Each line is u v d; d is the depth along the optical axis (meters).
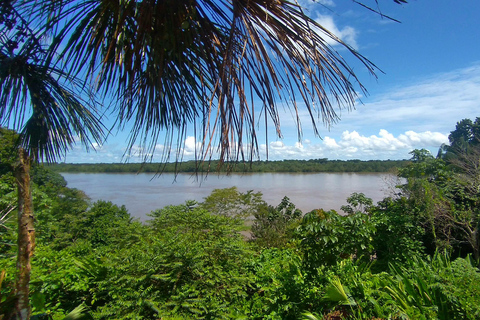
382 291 3.32
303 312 3.37
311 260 3.91
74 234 13.79
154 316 3.35
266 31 0.99
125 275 3.47
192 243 3.94
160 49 1.05
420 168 8.30
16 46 1.20
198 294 3.52
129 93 1.12
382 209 9.12
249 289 4.61
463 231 7.02
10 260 3.90
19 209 1.65
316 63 0.95
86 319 3.55
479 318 2.60
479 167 7.91
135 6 0.96
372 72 1.00
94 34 1.03
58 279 3.85
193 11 0.98
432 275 3.16
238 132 0.90
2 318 1.64
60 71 1.31
